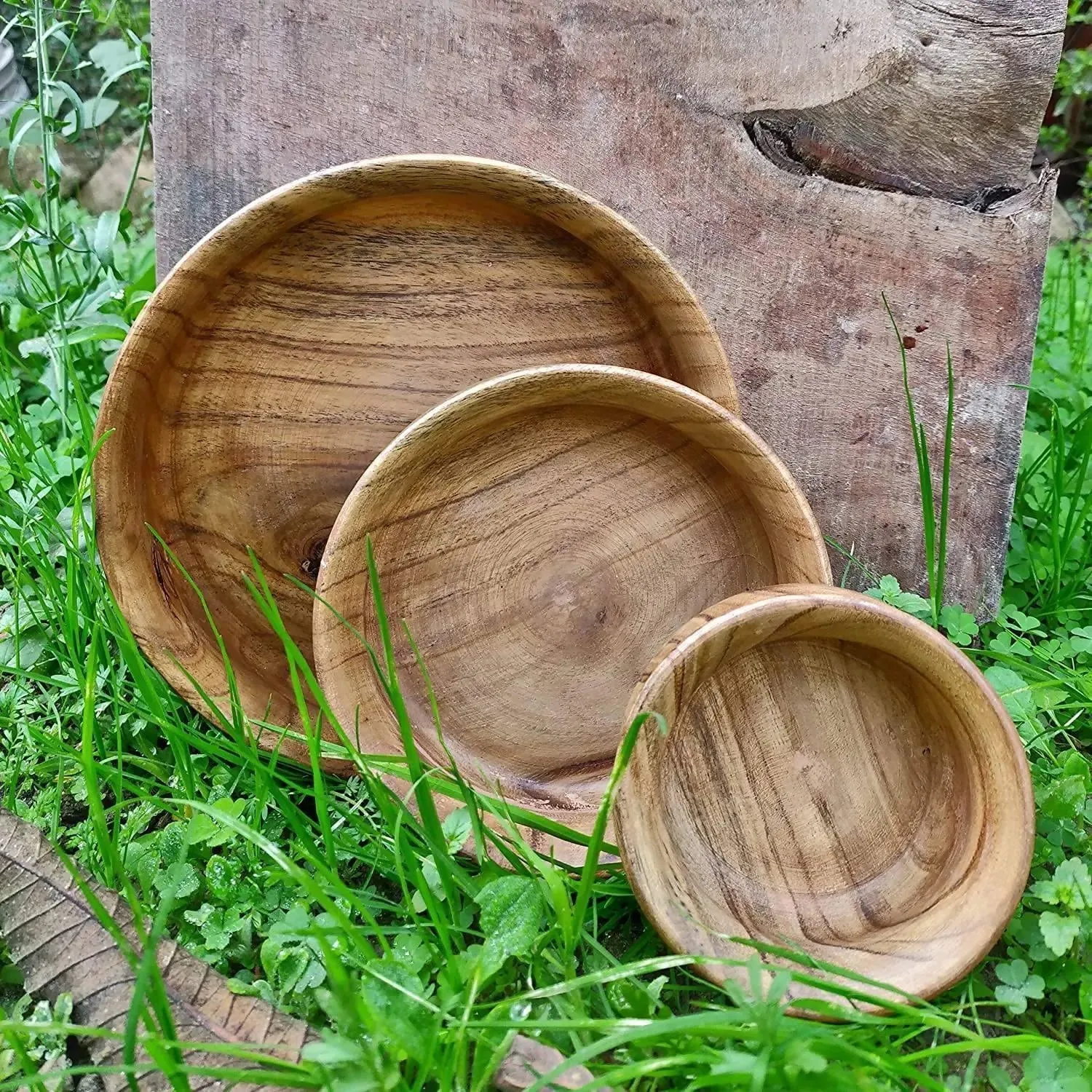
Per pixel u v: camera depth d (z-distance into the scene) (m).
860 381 1.12
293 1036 0.66
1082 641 1.06
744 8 1.02
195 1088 0.63
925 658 0.72
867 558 1.18
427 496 0.85
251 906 0.78
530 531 0.88
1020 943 0.76
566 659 0.90
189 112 1.07
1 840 0.75
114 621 0.92
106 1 1.50
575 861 0.82
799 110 1.05
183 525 0.92
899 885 0.77
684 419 0.83
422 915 0.78
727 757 0.78
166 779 0.91
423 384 0.93
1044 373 1.47
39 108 1.23
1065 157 2.58
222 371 0.89
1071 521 1.17
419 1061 0.60
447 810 0.85
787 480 0.83
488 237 0.90
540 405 0.84
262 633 0.96
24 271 1.47
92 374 1.41
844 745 0.79
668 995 0.74
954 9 1.00
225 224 0.80
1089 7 2.25
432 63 1.04
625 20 1.03
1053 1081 0.65
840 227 1.08
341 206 0.85
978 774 0.73
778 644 0.78
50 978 0.69
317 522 0.96
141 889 0.79
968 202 1.08
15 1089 0.64
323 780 0.92
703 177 1.07
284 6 1.04
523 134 1.06
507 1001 0.63
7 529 1.05
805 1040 0.58
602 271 0.92
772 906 0.76
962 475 1.15
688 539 0.90
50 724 0.99
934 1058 0.70
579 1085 0.62
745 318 1.11
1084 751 1.00
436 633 0.88
